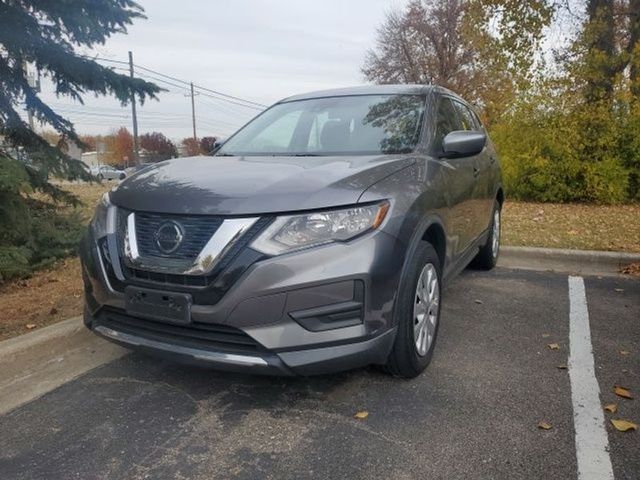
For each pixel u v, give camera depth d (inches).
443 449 103.5
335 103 174.4
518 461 99.7
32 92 277.0
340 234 108.3
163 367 141.8
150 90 297.9
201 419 116.3
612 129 452.1
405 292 119.4
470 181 177.0
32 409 122.2
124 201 121.2
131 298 114.7
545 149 469.4
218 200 109.7
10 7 248.5
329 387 128.1
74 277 226.4
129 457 103.4
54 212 288.4
